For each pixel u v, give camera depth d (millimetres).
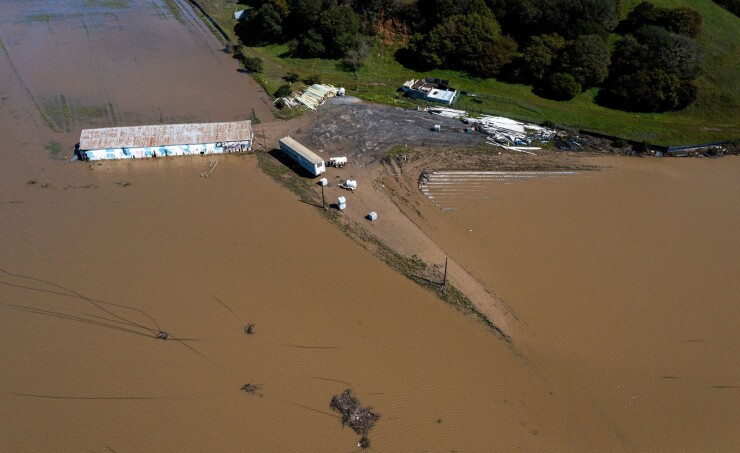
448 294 47000
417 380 39906
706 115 75625
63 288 46031
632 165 65312
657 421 37969
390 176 61562
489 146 67750
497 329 44125
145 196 57062
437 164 63906
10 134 65812
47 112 70750
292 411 37625
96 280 46938
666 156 67188
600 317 45375
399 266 49688
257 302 45500
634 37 80188
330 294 46562
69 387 38625
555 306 46281
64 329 42625
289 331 43125
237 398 38312
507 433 36812
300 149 61844
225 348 41656
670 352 42625
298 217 54969
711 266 50750
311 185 59594
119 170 60938
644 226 55438
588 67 77562
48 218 53469
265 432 36344
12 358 40344
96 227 52656
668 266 50594
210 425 36656
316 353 41531
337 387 39219
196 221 53906
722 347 43094
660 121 74500
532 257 51250
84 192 57250
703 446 36625
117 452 34969
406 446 35844
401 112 74938
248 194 57906
